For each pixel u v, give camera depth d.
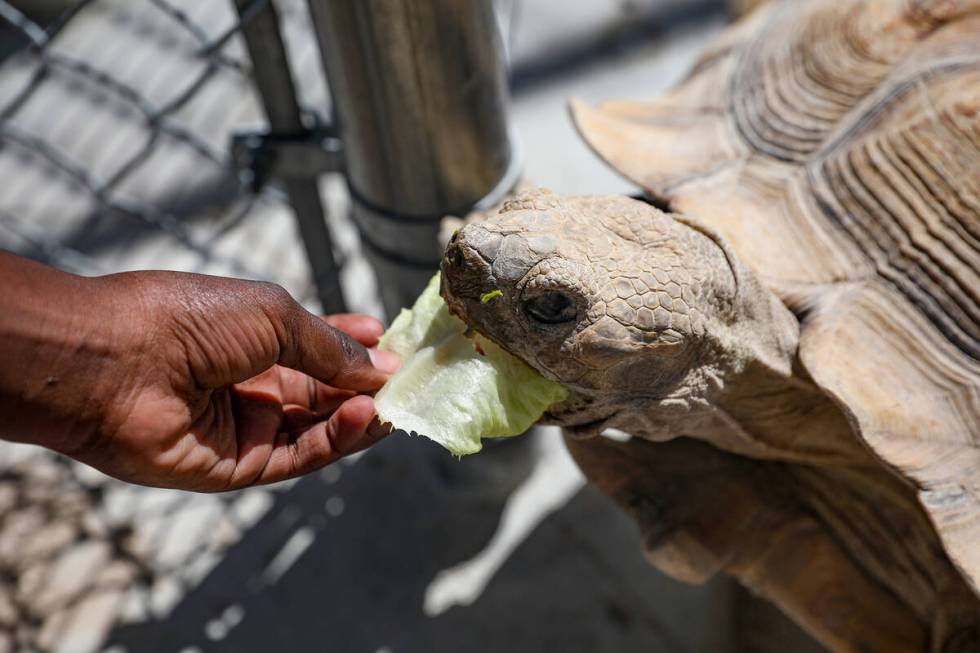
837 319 0.40
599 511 0.70
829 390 0.38
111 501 0.71
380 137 0.50
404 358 0.42
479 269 0.35
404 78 0.47
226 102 0.91
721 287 0.37
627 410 0.39
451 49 0.47
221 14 0.92
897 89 0.43
